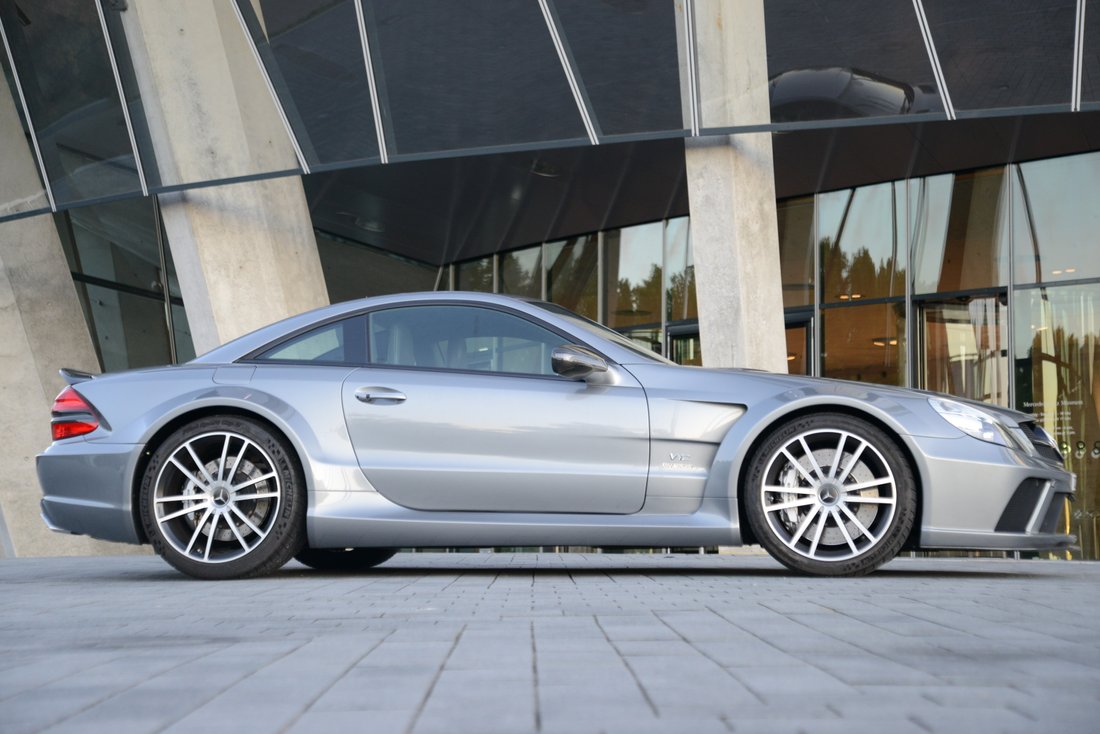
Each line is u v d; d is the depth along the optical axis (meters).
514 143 9.72
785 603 3.50
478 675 2.07
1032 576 5.00
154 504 4.86
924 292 12.07
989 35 8.40
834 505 4.67
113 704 1.80
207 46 10.19
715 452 4.73
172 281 14.27
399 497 4.78
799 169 12.00
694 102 9.29
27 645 2.61
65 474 5.00
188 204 10.69
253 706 1.77
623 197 13.16
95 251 13.41
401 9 9.41
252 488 4.89
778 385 4.79
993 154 11.41
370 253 15.12
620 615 3.15
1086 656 2.30
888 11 8.58
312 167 10.18
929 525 4.59
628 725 1.59
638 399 4.76
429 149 9.89
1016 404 11.48
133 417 4.95
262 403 4.84
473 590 4.09
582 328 4.99
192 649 2.50
